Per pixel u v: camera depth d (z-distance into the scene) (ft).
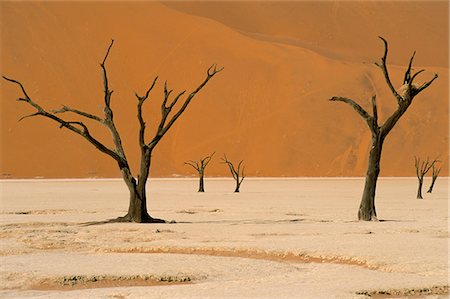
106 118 153.38
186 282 80.48
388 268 87.76
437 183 470.80
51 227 139.44
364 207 156.35
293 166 600.80
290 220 157.28
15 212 182.70
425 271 85.05
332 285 75.87
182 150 613.93
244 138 620.08
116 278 81.66
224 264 90.12
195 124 629.92
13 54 648.38
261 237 119.65
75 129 150.92
